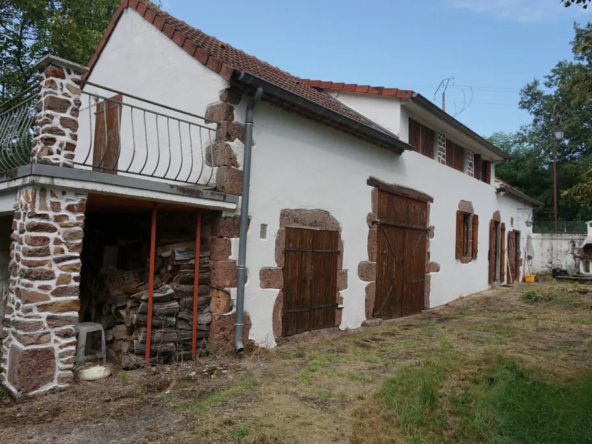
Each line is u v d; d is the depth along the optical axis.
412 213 9.59
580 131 24.98
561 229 21.92
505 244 15.43
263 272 6.12
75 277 4.45
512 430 3.57
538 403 3.96
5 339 4.52
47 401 4.14
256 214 6.02
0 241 5.93
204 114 5.93
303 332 6.78
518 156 28.97
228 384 4.67
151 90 6.75
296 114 6.61
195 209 5.66
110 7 12.61
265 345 6.12
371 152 8.24
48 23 10.50
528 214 18.42
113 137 7.36
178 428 3.60
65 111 4.45
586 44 5.14
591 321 8.41
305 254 6.82
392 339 6.86
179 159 6.25
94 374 4.72
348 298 7.63
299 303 6.70
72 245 4.43
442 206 10.80
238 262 5.73
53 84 4.38
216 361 5.40
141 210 6.15
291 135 6.58
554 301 10.96
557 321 8.45
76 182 4.34
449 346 6.27
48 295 4.29
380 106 9.16
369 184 8.18
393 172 8.87
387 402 4.02
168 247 5.66
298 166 6.69
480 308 10.37
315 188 6.99
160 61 6.65
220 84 5.77
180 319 5.52
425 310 9.95
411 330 7.61
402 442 3.35
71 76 4.50
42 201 4.27
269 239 6.22
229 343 5.69
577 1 4.82
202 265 5.68
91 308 6.39
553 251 19.00
